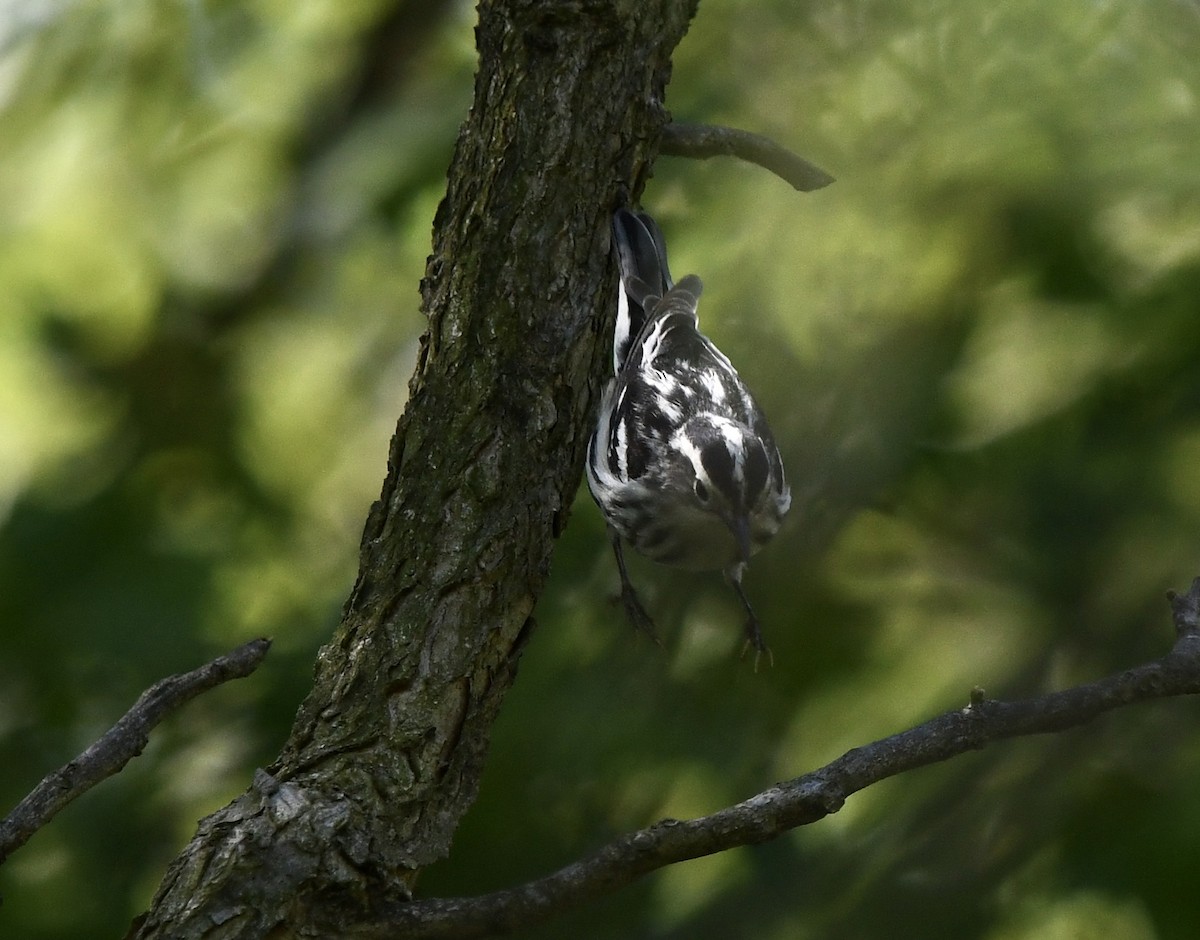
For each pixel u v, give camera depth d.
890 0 10.45
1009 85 10.13
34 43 14.75
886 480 10.88
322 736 7.45
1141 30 9.91
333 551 12.80
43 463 13.77
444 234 8.52
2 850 6.61
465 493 7.90
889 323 11.05
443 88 13.48
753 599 11.25
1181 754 9.28
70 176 14.97
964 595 10.97
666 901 10.80
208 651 11.44
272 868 6.80
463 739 7.51
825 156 10.82
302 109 14.90
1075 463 10.34
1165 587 10.51
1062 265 10.23
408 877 7.03
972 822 9.94
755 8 11.23
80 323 14.77
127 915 10.84
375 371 14.44
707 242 11.85
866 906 9.77
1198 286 9.98
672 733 10.64
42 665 11.41
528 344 8.21
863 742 10.88
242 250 14.93
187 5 14.83
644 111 8.75
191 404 14.36
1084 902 9.05
